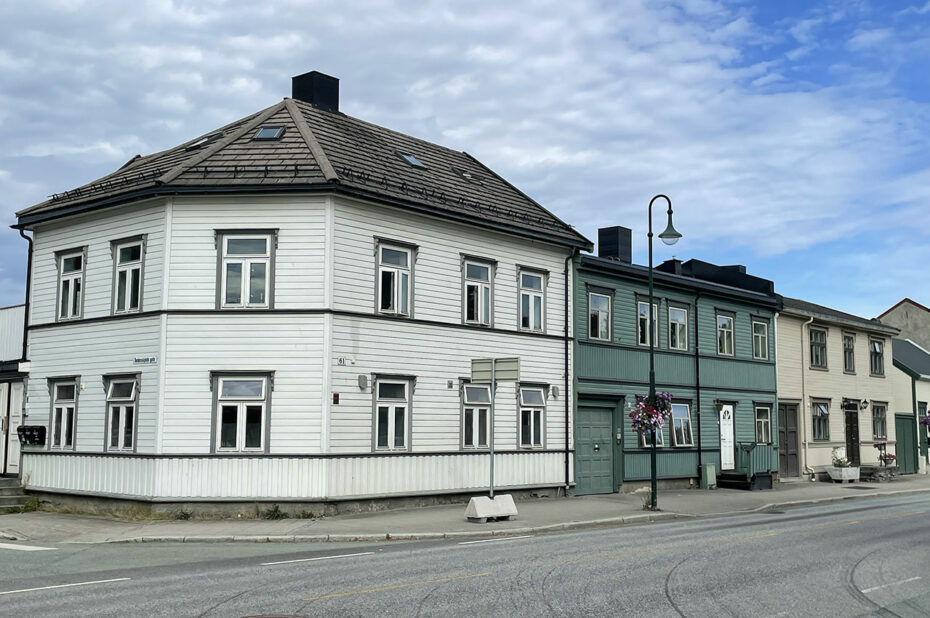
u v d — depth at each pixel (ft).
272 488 67.72
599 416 94.84
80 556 48.83
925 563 47.93
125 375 71.46
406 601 34.24
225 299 69.72
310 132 77.41
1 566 44.75
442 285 78.64
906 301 186.19
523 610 33.04
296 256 69.67
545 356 87.97
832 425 133.59
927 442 157.99
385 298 74.02
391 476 72.54
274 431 68.23
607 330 96.94
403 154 87.92
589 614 32.71
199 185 69.05
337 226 70.28
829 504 94.07
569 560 46.29
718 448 110.83
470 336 80.59
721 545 54.13
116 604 33.45
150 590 36.55
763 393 119.85
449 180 87.25
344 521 64.80
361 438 70.69
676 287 106.32
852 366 141.18
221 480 67.82
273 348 68.95
